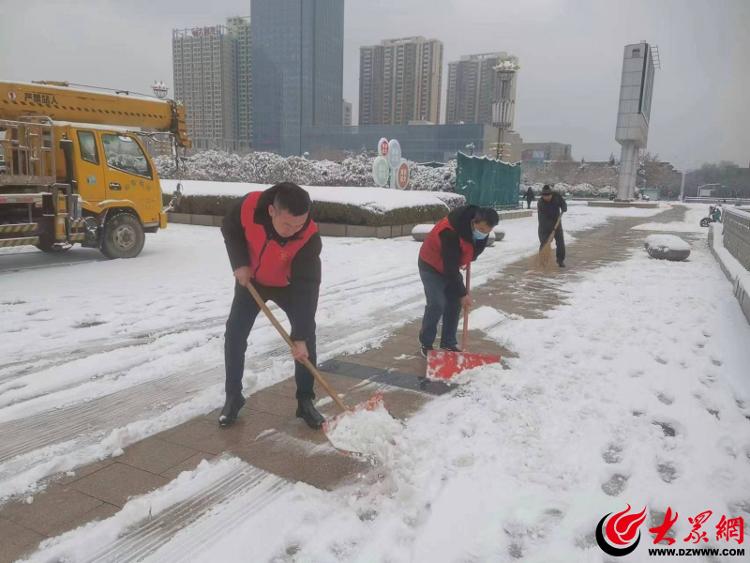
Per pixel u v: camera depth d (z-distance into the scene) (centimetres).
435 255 441
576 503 251
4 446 300
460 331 541
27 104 916
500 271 934
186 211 1596
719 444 312
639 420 339
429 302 447
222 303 645
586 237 1605
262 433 319
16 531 228
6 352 459
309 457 291
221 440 309
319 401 365
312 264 302
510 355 465
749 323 576
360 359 457
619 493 262
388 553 217
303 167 2992
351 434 289
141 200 966
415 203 1516
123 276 791
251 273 311
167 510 242
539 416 340
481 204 2158
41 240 888
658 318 599
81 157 876
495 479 268
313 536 226
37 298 650
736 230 980
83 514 240
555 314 616
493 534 228
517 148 10138
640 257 1141
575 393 378
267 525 233
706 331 546
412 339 518
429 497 253
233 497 253
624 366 438
